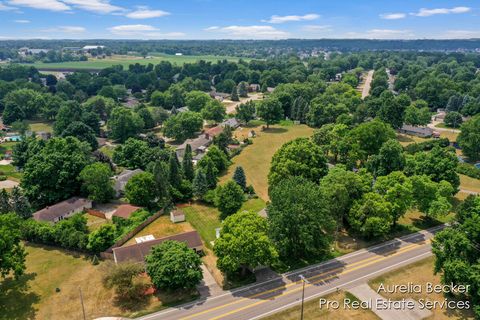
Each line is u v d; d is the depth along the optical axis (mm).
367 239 74000
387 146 96250
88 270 65250
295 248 67062
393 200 73312
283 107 187250
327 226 66500
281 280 62062
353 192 73125
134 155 118875
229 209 85438
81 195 95625
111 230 70062
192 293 58906
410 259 67438
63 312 55031
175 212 84312
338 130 123375
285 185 70500
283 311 54719
